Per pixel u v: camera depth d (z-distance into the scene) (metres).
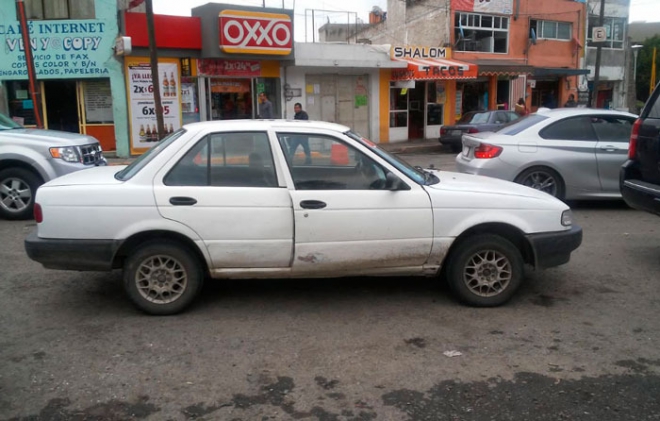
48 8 16.83
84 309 5.05
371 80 22.45
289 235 4.77
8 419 3.34
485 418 3.36
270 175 4.80
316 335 4.52
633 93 33.50
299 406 3.49
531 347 4.29
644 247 7.05
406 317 4.88
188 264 4.81
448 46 24.64
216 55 17.83
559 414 3.39
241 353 4.20
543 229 5.02
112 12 16.94
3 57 16.94
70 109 17.81
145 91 17.66
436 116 24.75
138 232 4.66
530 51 26.91
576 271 6.13
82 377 3.84
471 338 4.45
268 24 18.30
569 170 8.86
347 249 4.84
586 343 4.36
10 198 8.57
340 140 4.90
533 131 8.99
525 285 5.70
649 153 6.18
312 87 21.16
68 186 4.73
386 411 3.43
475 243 4.96
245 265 4.82
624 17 31.42
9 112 17.44
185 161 4.79
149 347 4.29
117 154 17.69
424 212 4.87
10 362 4.05
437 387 3.71
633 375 3.86
